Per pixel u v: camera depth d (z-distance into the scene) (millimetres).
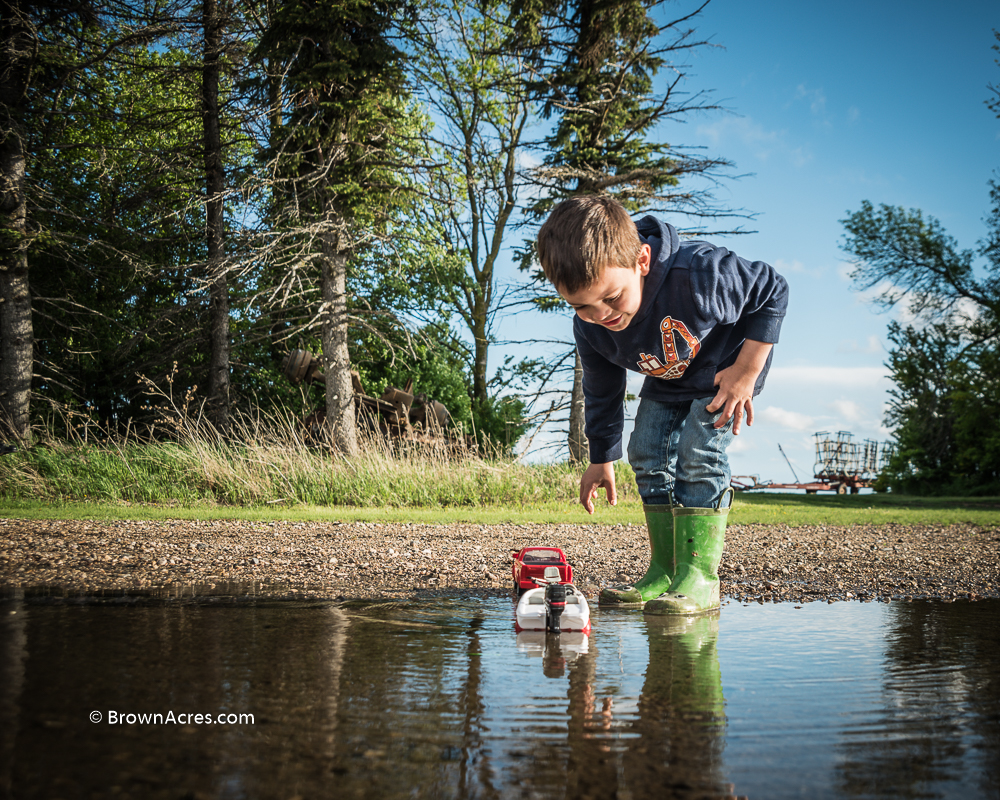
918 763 994
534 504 10234
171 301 17844
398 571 3684
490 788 881
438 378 18125
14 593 2789
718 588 2736
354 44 13266
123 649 1711
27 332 13109
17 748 1005
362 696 1309
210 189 14766
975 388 23266
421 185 14625
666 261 2488
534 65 16938
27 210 13930
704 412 2754
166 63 16938
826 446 30094
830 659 1719
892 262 22641
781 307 2666
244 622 2156
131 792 848
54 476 9938
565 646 1878
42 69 14172
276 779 898
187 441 10891
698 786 900
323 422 13133
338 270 13234
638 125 16531
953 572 3883
